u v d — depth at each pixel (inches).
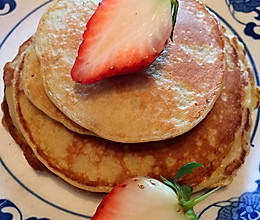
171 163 5.0
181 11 5.4
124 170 5.0
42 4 7.0
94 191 5.0
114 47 4.5
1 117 5.8
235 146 5.3
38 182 5.4
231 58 5.6
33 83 5.0
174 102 4.8
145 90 4.8
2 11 6.8
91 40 4.6
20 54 5.8
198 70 5.0
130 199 4.4
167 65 5.0
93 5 5.4
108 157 5.0
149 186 4.5
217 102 5.2
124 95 4.8
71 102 4.8
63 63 5.0
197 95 4.8
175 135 4.7
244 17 6.9
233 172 5.2
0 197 5.3
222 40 5.3
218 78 5.0
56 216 5.2
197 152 5.0
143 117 4.7
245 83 5.5
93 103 4.7
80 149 5.0
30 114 5.2
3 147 5.6
